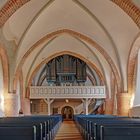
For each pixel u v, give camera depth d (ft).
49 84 104.58
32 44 66.18
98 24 58.54
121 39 59.62
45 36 66.18
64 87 96.58
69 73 103.40
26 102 91.35
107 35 60.29
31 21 56.95
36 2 51.37
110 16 54.49
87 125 28.50
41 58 85.87
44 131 20.94
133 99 64.28
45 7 54.13
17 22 55.21
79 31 65.98
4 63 64.39
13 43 61.72
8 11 43.91
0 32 51.98
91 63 88.79
